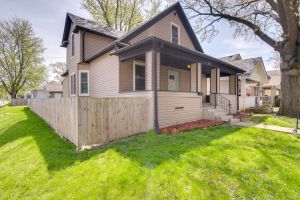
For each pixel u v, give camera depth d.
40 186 3.18
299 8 9.39
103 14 20.34
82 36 11.51
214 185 2.94
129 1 20.61
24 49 28.19
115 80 8.95
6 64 27.94
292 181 3.10
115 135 5.35
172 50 7.25
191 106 8.56
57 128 6.47
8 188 3.28
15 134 7.09
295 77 10.36
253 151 4.34
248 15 12.83
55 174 3.46
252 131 6.45
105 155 4.08
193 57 8.33
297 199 2.67
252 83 19.08
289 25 9.67
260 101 18.94
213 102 10.49
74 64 12.54
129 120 5.79
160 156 3.87
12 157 4.71
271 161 3.81
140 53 7.18
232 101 12.12
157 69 7.00
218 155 4.01
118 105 5.48
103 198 2.71
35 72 29.70
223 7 12.71
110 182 3.04
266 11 12.47
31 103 15.31
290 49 10.26
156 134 5.91
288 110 10.60
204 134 5.95
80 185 3.04
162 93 7.01
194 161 3.66
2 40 27.14
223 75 13.77
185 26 12.75
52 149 4.68
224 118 8.80
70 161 3.90
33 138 5.98
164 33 11.09
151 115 6.45
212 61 9.67
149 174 3.17
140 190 2.81
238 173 3.31
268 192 2.83
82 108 4.66
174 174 3.18
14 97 29.05
